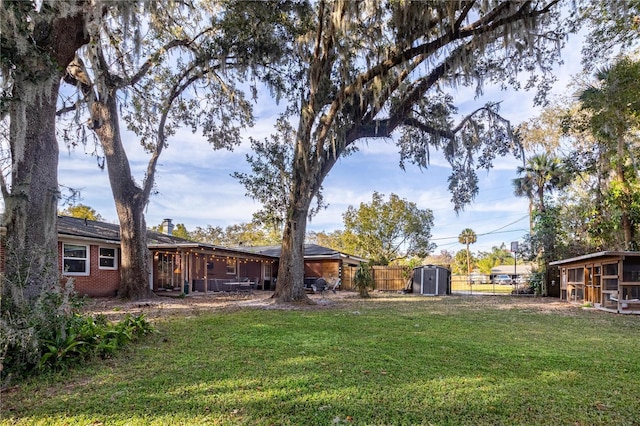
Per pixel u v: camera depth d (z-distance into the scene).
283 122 13.38
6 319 4.12
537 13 9.08
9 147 4.86
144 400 3.40
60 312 4.65
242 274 23.22
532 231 19.94
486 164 13.42
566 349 5.47
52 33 5.48
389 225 28.23
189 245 15.51
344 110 11.48
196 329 6.93
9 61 4.45
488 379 4.00
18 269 4.51
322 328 7.11
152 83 13.11
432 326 7.51
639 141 14.35
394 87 11.07
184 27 11.72
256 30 9.91
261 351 5.21
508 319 8.84
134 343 5.65
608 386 3.83
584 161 18.33
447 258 56.56
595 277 12.16
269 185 13.70
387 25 9.81
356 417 3.05
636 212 15.63
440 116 12.78
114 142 12.61
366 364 4.55
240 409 3.21
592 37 12.34
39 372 4.09
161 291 17.39
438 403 3.34
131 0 6.58
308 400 3.40
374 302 13.35
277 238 37.16
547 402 3.38
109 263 14.88
